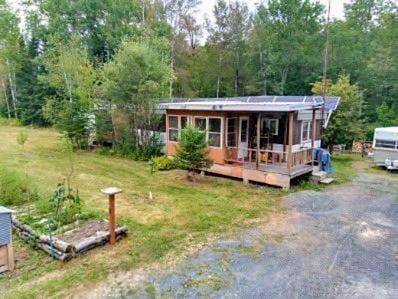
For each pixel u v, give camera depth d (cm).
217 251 604
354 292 474
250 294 468
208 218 775
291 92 3109
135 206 854
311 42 3045
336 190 1042
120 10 2745
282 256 586
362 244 638
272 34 3088
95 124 1756
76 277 508
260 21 3103
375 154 1434
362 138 1955
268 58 2955
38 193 883
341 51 2950
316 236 675
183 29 2894
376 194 1000
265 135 1282
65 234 619
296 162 1090
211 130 1214
